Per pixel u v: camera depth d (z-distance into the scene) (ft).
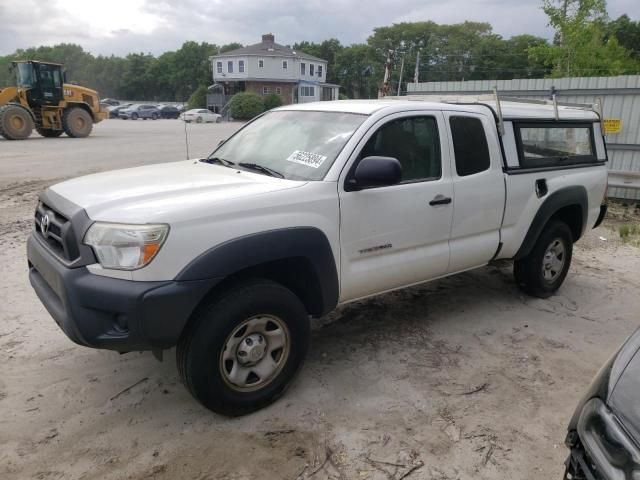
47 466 9.35
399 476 9.32
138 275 9.17
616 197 35.50
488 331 15.17
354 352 13.71
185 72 325.62
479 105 15.12
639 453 5.50
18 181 37.17
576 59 78.02
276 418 10.85
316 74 245.65
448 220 13.73
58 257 10.03
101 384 11.89
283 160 12.59
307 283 11.49
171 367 12.65
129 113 177.47
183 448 9.89
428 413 11.13
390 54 83.20
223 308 9.95
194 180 11.55
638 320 16.38
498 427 10.75
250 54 222.48
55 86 73.67
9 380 11.92
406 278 13.33
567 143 17.57
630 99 34.60
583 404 6.59
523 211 15.76
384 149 12.48
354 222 11.76
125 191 10.68
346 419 10.85
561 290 18.81
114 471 9.27
